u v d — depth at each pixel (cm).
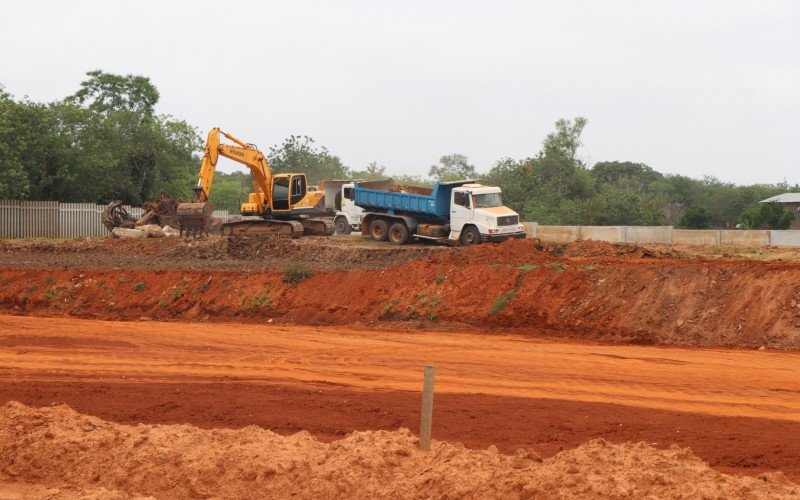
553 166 7600
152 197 6247
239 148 4272
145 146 6125
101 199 6003
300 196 4444
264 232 4344
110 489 1013
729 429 1344
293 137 9744
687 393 1697
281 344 2308
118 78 7631
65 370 1952
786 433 1316
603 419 1416
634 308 2388
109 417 1424
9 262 3456
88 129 5803
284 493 962
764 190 9450
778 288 2244
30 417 1173
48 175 5547
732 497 846
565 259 2828
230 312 2859
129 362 2061
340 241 4184
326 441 1254
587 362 2017
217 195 9188
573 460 954
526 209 6612
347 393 1652
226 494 981
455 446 1045
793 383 1770
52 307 2981
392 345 2280
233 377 1864
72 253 4000
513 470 933
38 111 5412
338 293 2825
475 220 3866
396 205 4100
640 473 906
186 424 1255
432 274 2780
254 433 1095
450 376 1878
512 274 2669
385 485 945
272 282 2942
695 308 2312
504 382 1812
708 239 4434
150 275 3073
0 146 4944
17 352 2180
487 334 2448
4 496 1016
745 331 2194
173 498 991
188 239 4059
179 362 2062
